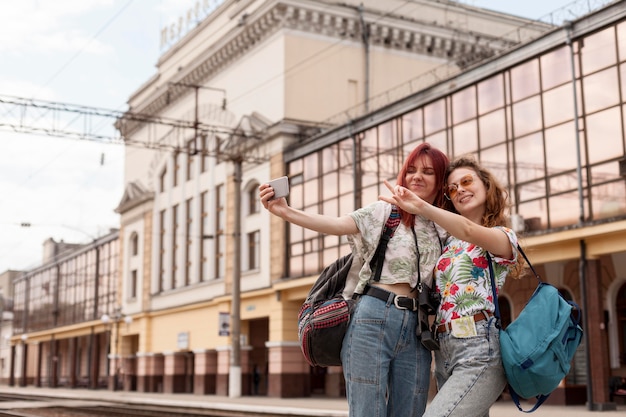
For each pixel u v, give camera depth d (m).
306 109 32.72
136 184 46.00
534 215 20.53
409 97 25.61
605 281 21.89
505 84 21.94
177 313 40.09
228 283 35.03
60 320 58.81
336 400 27.64
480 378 3.44
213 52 36.94
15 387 64.62
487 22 37.12
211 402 27.91
